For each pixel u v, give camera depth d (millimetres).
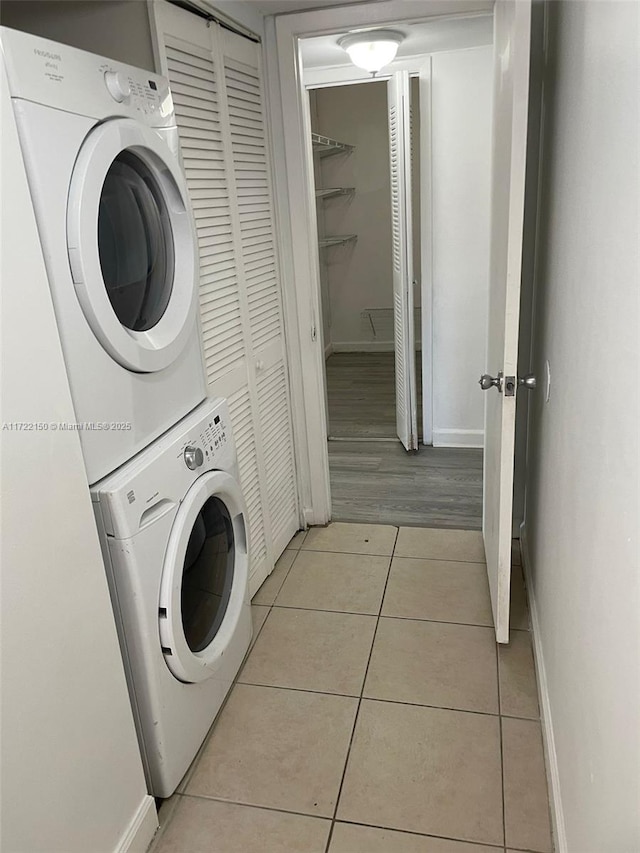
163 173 1653
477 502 3197
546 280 1934
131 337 1505
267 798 1691
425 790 1684
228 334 2191
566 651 1464
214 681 1892
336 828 1600
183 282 1759
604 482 1061
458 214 3406
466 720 1894
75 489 1296
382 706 1966
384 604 2445
